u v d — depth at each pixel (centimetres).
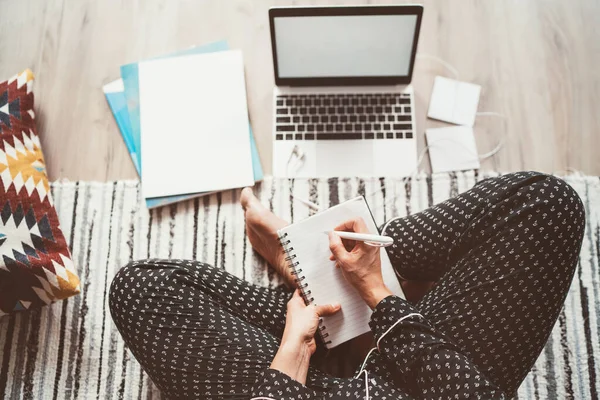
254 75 132
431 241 95
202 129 126
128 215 126
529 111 130
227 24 136
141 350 95
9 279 110
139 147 127
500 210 88
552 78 132
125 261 124
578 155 128
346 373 113
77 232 125
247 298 101
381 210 125
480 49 133
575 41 134
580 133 129
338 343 98
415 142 125
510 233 86
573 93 131
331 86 125
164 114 127
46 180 121
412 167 125
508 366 86
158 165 125
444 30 134
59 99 133
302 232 97
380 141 125
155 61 130
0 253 109
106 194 127
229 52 130
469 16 135
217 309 97
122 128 129
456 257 93
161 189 124
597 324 118
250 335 95
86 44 135
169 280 97
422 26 135
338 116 125
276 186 125
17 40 136
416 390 85
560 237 85
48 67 134
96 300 122
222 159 125
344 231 94
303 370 89
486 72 132
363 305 97
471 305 87
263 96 131
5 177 113
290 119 125
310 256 97
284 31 112
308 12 108
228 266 124
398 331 85
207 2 137
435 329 85
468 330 86
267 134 129
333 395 85
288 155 125
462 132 127
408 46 115
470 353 86
